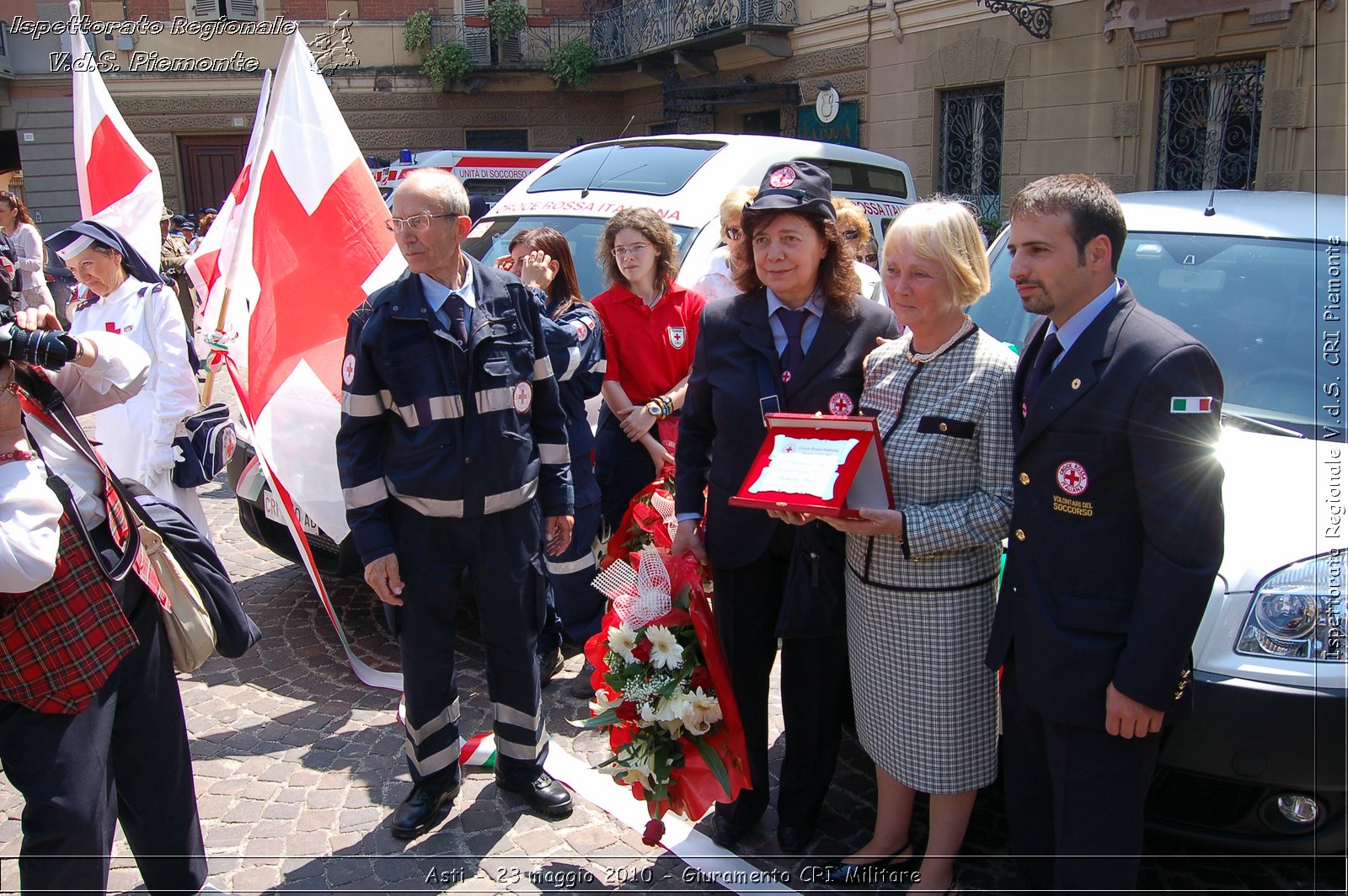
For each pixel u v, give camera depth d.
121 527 2.36
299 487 3.77
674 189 5.29
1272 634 2.42
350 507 2.84
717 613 2.88
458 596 2.97
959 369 2.43
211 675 4.09
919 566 2.47
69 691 2.20
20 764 2.20
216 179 18.77
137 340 3.93
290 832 3.02
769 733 3.60
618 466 4.12
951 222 2.36
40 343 2.15
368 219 3.80
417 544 2.88
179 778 2.52
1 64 17.30
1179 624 1.95
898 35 13.75
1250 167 10.23
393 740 3.56
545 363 3.04
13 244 6.75
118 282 3.97
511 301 2.94
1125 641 2.06
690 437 2.95
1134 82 10.95
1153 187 11.11
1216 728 2.43
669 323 4.00
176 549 2.54
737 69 17.19
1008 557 2.27
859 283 2.71
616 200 5.39
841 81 14.84
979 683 2.52
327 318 3.78
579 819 3.09
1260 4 9.74
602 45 19.69
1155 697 1.98
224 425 4.18
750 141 5.77
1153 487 1.96
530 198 5.91
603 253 4.06
